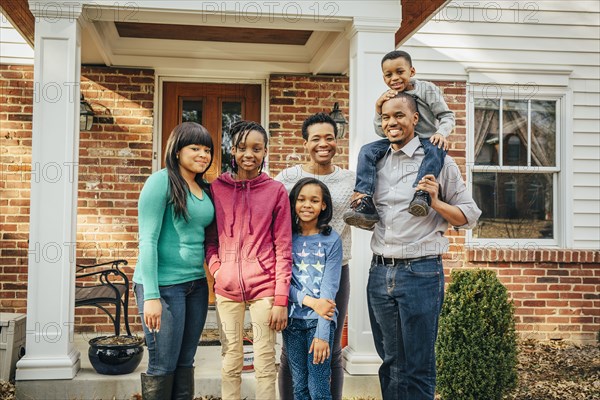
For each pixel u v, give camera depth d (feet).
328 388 9.86
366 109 14.25
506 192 21.57
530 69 21.45
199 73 20.47
